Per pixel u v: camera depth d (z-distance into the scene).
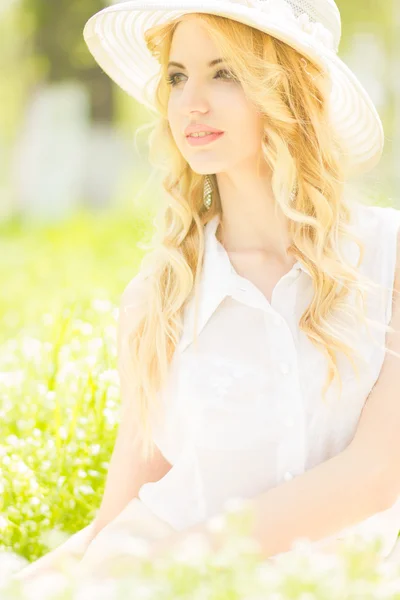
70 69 27.67
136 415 3.45
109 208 28.83
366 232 3.42
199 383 3.27
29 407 5.20
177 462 3.32
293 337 3.25
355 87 3.46
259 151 3.38
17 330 10.04
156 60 3.90
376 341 3.22
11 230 23.39
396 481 3.07
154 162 3.70
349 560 1.82
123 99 31.86
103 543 3.24
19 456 4.70
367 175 3.94
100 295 8.84
